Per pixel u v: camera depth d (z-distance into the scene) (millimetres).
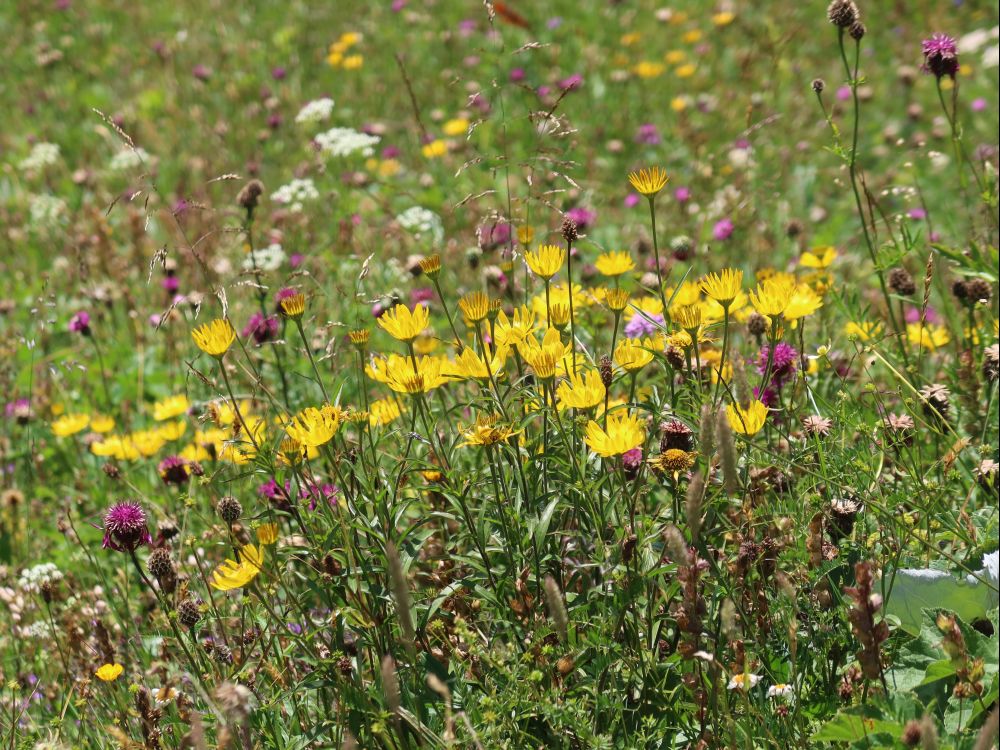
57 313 7355
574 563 3506
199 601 3861
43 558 5121
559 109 9906
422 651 3248
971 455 3977
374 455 3420
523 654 3031
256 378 4039
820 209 8078
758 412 3215
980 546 3338
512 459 3445
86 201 9344
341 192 8055
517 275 5594
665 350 3482
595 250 7004
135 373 6559
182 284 7191
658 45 11852
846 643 3133
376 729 2820
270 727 3166
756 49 11094
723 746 2934
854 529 3355
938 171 8641
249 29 13250
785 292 3314
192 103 11516
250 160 9797
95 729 3645
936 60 4773
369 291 6355
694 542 2754
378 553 3246
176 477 4426
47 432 6156
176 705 3430
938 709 2977
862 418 3961
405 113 10586
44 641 4363
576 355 3680
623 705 3031
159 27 14023
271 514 3395
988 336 4551
